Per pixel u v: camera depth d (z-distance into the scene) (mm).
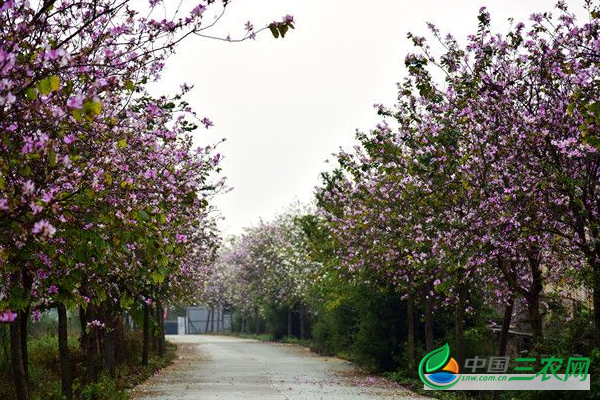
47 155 8625
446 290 20812
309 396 24297
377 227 24422
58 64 8422
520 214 16391
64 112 8180
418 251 22766
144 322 35562
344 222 27281
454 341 30531
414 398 23969
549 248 17578
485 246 17578
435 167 18906
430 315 30266
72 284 10734
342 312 46531
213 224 31734
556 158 16125
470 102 17156
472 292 27594
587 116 13164
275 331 78375
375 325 35469
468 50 17297
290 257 58531
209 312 122688
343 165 24156
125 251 10984
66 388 18828
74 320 46469
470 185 18109
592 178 15844
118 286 15430
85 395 20484
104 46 10328
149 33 10664
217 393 25172
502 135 16844
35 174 9062
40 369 24844
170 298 30156
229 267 88250
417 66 17734
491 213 17188
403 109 21000
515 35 16906
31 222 8594
